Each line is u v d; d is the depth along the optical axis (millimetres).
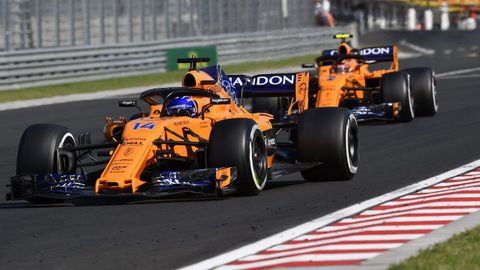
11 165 48250
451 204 29703
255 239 26328
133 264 23953
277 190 35875
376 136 53625
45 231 29250
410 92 59625
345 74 60062
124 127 34188
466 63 116875
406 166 41375
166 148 33250
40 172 33500
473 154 44031
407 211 28984
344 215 29406
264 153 34438
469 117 60750
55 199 35188
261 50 133375
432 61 124125
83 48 103625
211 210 31484
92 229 29125
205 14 134000
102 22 116938
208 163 32938
